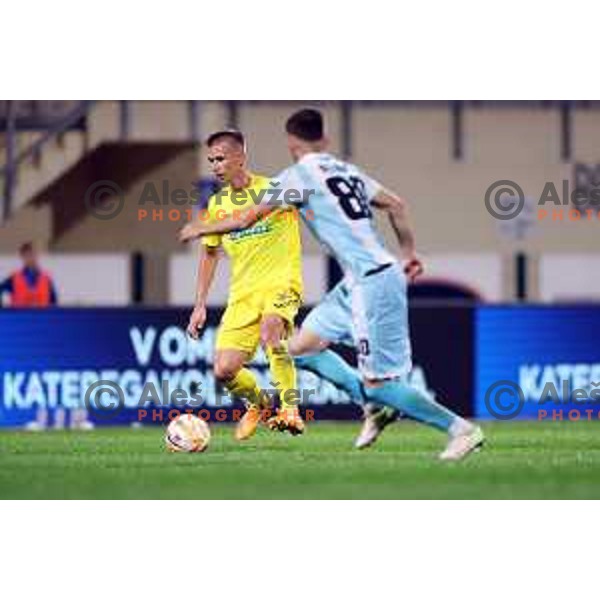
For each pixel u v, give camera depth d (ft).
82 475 130.41
